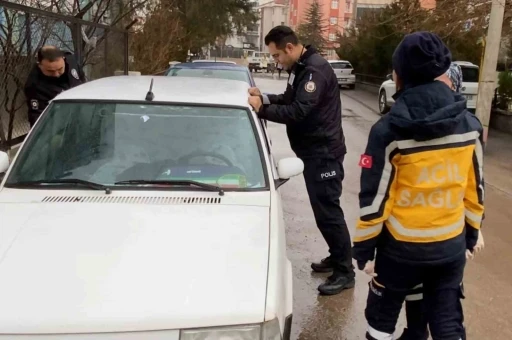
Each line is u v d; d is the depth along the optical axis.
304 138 4.29
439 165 2.61
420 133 2.54
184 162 3.35
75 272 2.42
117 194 3.12
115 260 2.50
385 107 17.88
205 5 29.59
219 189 3.20
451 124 2.53
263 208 3.06
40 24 7.57
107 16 15.59
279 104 4.50
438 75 2.59
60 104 3.59
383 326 2.96
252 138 3.49
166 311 2.24
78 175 3.27
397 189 2.71
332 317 4.07
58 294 2.29
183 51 27.16
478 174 2.78
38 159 3.35
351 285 4.50
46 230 2.72
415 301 3.09
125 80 4.23
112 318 2.20
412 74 2.61
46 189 3.17
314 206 4.38
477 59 20.08
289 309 2.77
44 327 2.17
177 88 3.93
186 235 2.72
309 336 3.81
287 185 7.96
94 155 3.37
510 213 6.97
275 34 4.18
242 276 2.45
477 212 2.83
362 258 2.79
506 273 5.04
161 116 3.54
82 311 2.22
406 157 2.62
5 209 2.93
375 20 27.08
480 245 2.93
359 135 13.19
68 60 5.68
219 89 4.00
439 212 2.67
